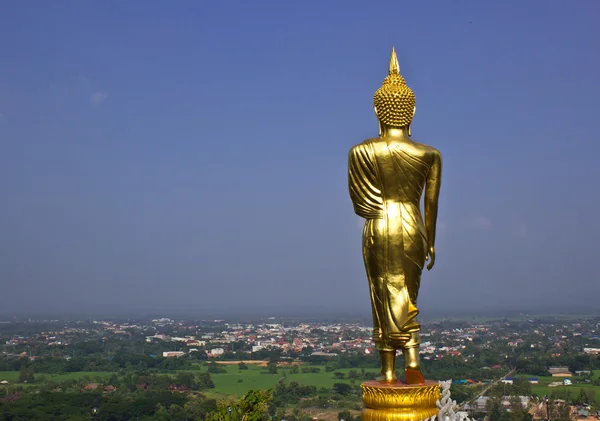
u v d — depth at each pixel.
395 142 19.88
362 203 20.03
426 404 18.27
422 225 20.08
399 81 20.41
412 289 19.66
